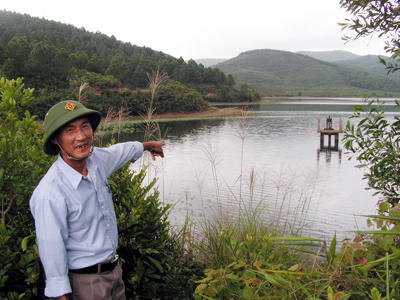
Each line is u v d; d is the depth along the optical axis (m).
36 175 2.32
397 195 3.18
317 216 7.72
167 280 2.85
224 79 108.69
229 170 13.88
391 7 2.82
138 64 87.62
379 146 3.20
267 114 53.44
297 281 2.07
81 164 1.84
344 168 14.63
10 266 1.90
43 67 53.72
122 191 3.06
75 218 1.71
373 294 1.64
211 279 2.46
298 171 13.73
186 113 56.19
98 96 47.22
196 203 8.33
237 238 3.58
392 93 198.75
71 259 1.73
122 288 2.01
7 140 2.11
